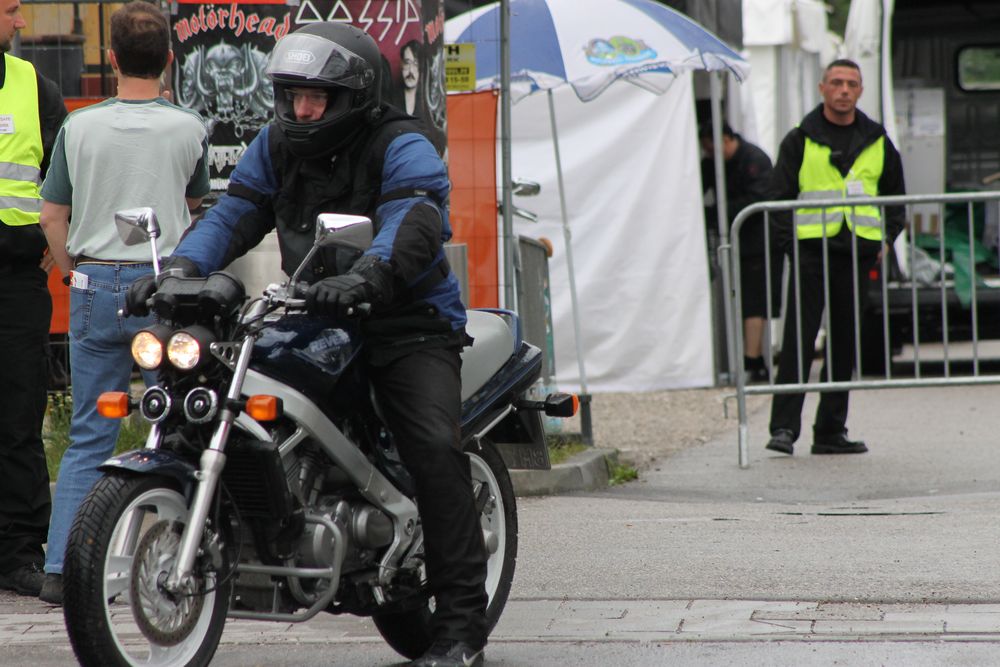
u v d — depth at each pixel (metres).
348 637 17.86
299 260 15.40
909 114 52.75
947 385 30.52
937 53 52.66
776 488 28.27
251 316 14.12
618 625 17.77
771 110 48.97
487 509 17.17
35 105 20.81
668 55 33.22
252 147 15.84
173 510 14.12
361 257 14.59
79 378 19.69
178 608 14.12
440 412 15.22
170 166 19.75
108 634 13.51
